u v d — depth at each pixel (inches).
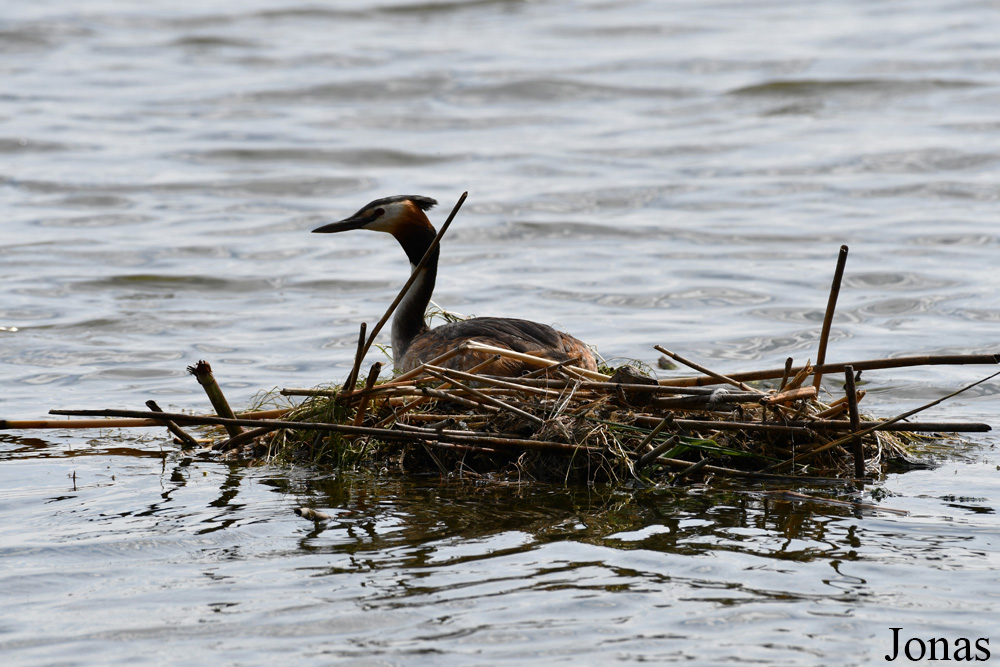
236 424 366.3
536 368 408.5
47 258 720.3
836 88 1187.3
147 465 402.0
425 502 355.6
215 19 1582.2
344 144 1022.4
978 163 928.9
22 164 959.0
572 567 298.7
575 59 1338.6
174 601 280.4
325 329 592.7
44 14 1589.6
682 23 1539.1
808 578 289.9
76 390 499.8
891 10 1577.3
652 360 533.0
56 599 282.5
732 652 250.8
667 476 375.2
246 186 905.5
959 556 303.9
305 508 343.3
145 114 1130.0
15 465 403.2
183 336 581.9
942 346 548.4
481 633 260.8
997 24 1437.0
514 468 384.5
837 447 390.9
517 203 849.5
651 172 935.0
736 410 392.2
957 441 423.5
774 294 644.1
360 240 778.8
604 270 695.7
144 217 822.5
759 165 948.0
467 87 1222.3
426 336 443.5
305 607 275.6
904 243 736.3
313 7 1638.8
